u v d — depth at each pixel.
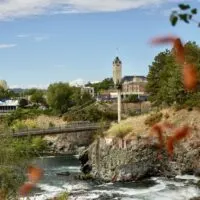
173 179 63.62
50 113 146.25
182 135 4.47
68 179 68.00
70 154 107.50
